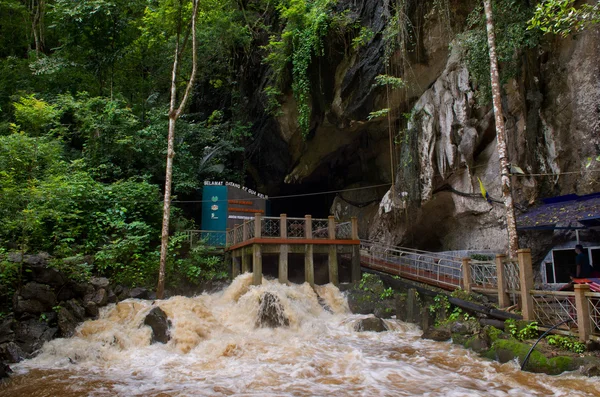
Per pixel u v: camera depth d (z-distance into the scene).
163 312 10.43
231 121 22.97
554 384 6.70
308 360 8.50
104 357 8.98
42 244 12.70
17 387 7.16
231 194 19.14
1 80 19.77
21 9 21.73
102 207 14.83
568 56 12.69
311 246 13.95
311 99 18.22
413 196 15.32
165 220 13.19
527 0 12.30
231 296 12.95
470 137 14.16
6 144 13.27
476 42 13.06
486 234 14.56
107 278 12.86
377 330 11.23
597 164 11.84
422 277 13.23
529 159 13.28
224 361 8.65
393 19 14.84
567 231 12.07
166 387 7.05
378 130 18.47
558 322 8.21
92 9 18.66
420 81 15.91
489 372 7.52
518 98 13.47
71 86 19.89
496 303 10.19
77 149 19.44
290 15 17.84
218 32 20.55
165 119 19.83
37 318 9.95
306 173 20.89
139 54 20.97
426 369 7.80
